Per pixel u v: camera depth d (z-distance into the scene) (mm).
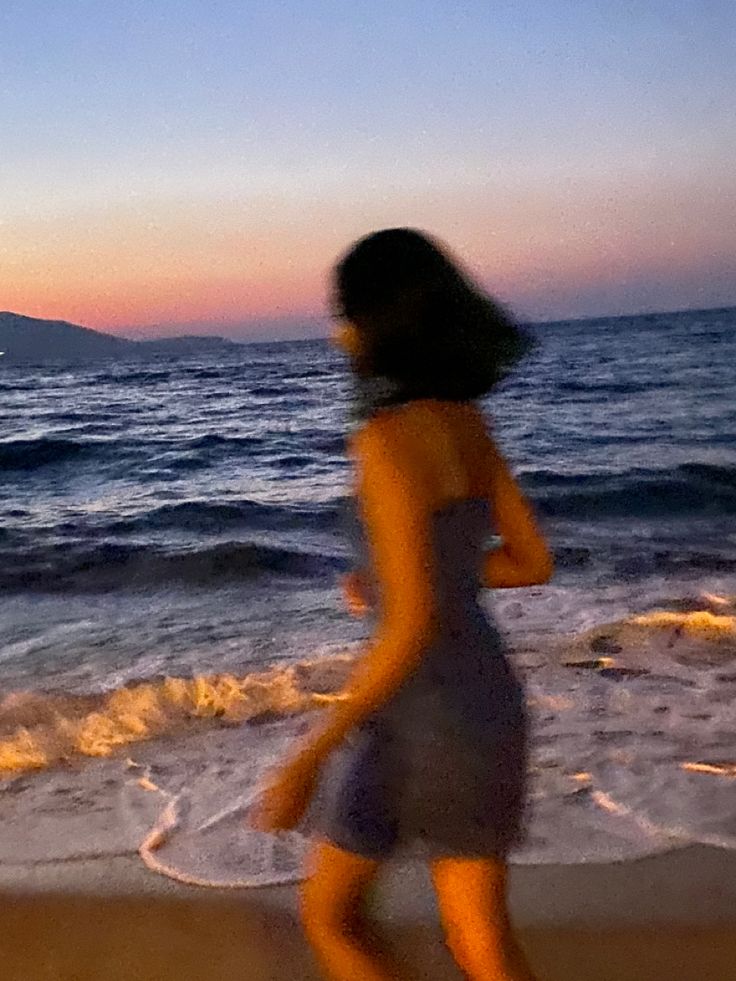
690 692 5047
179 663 6145
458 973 2773
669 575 8344
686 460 15695
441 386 1960
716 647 5789
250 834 3605
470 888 2078
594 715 4746
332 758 2062
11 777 4254
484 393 2020
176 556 9875
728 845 3406
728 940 2877
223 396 35969
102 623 7402
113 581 9250
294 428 23609
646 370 36531
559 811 3705
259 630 6957
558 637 6086
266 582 8836
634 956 2820
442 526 1915
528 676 5367
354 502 1974
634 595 7367
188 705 5094
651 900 3082
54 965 2867
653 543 10141
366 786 1991
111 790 4082
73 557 10234
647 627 6168
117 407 32531
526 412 24734
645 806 3736
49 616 7750
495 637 2014
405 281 1932
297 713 4941
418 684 1938
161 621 7395
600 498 13172
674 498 13047
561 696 5027
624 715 4734
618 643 5910
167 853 3480
